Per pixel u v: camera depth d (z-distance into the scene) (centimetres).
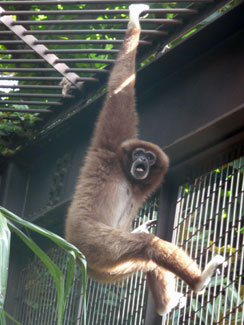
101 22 665
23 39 706
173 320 602
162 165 665
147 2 619
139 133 701
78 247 605
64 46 1010
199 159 629
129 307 649
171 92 661
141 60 696
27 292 838
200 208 603
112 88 689
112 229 604
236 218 625
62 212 800
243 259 531
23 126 898
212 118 574
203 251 629
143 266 591
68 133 827
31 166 929
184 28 636
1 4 670
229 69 576
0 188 915
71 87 769
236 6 552
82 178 666
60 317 328
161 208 650
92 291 711
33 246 347
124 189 682
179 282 683
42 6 997
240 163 584
